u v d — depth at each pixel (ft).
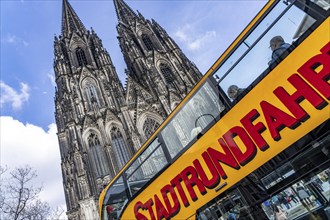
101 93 208.03
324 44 21.21
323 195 20.75
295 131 22.02
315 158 20.80
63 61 227.61
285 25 24.21
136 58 236.22
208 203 27.25
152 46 253.24
